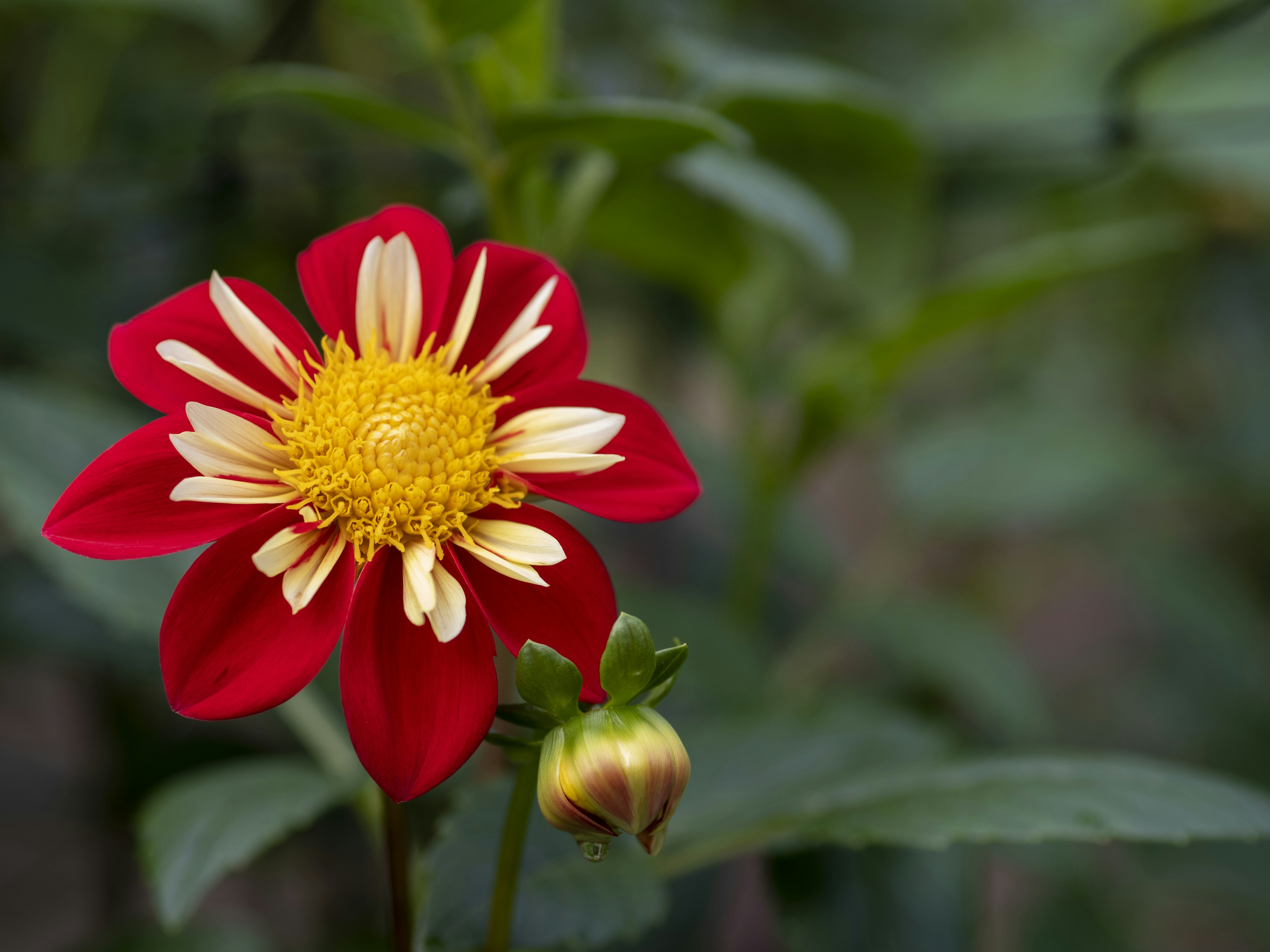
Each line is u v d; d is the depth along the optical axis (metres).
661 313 1.01
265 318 0.44
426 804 0.56
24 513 0.53
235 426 0.43
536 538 0.44
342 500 0.44
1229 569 1.15
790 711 0.57
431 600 0.42
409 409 0.44
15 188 0.68
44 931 0.92
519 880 0.47
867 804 0.51
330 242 0.45
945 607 0.78
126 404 0.70
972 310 0.62
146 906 0.88
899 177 0.69
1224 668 0.92
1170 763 0.93
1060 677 1.17
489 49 0.53
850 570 0.90
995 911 1.03
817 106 0.60
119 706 0.74
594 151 0.56
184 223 0.73
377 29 0.54
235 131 0.72
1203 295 1.04
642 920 0.47
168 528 0.43
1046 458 0.84
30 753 0.95
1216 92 0.84
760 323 0.77
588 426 0.44
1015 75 0.97
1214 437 0.95
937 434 0.88
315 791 0.51
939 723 0.62
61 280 0.71
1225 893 0.89
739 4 0.99
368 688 0.42
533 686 0.42
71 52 0.78
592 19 0.91
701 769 0.55
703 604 0.81
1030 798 0.50
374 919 0.78
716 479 0.83
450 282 0.45
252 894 0.95
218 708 0.42
